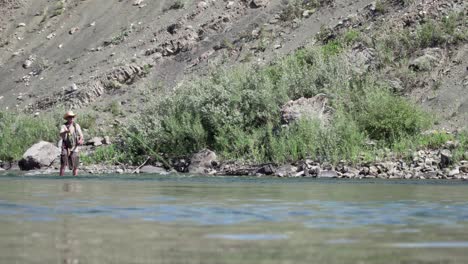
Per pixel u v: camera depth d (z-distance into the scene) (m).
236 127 44.03
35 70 76.06
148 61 67.69
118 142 49.72
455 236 9.02
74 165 36.50
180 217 11.33
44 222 10.45
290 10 63.56
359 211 12.72
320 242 8.40
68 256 7.15
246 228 9.80
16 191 19.14
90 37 77.75
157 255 7.27
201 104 46.62
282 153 39.56
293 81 47.53
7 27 86.19
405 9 53.88
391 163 36.47
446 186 24.70
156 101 49.41
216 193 18.78
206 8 71.88
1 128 58.81
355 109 43.75
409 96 45.94
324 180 30.48
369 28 53.81
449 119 42.66
